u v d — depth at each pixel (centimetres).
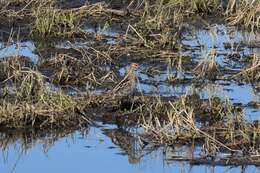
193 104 1778
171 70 2034
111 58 2103
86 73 1972
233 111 1762
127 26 2378
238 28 2409
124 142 1645
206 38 2305
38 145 1647
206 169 1528
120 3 2580
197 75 2000
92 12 2448
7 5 2498
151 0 2581
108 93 1816
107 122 1717
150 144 1619
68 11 2405
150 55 2128
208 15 2503
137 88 1891
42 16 2361
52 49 2184
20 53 2139
